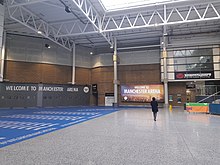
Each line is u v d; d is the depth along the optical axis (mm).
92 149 5180
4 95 23531
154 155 4637
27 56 25500
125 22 22188
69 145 5621
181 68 25047
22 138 6594
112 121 11266
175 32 25094
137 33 25656
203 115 14938
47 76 26625
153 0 17375
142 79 27766
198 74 24234
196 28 23812
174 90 26250
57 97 27172
